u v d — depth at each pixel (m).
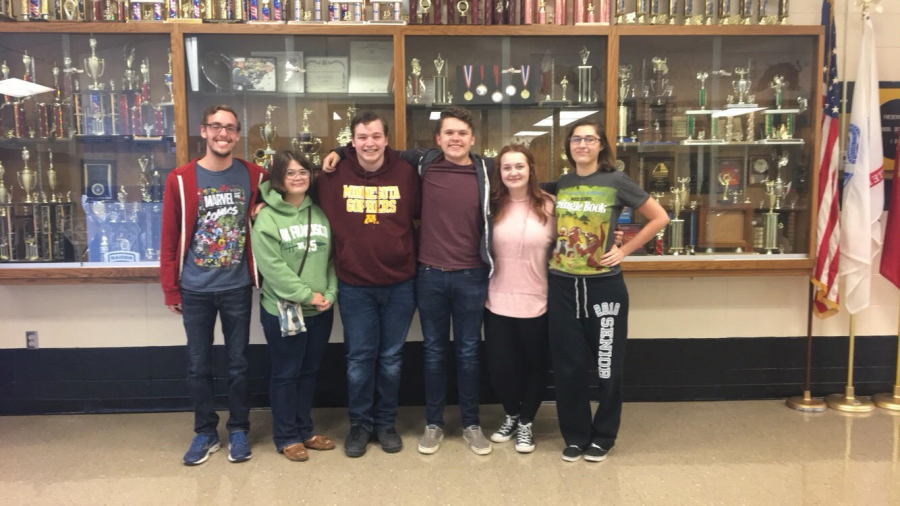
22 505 2.24
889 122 3.22
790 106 3.11
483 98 3.07
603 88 2.99
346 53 2.98
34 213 2.95
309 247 2.51
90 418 3.12
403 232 2.56
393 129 3.04
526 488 2.37
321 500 2.29
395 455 2.67
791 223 3.13
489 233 2.56
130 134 2.95
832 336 3.34
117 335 3.16
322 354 2.70
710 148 3.16
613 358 2.54
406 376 3.26
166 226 2.49
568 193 2.54
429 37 2.92
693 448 2.73
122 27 2.77
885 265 3.14
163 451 2.72
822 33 2.92
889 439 2.81
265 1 2.85
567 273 2.52
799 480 2.41
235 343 2.61
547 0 3.00
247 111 3.02
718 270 3.00
